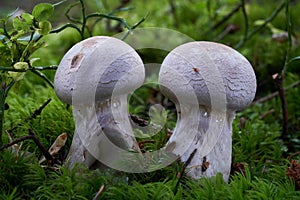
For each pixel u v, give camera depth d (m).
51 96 0.53
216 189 0.39
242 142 0.49
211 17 0.82
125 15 0.83
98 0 0.78
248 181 0.40
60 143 0.42
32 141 0.44
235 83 0.38
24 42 0.41
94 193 0.38
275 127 0.56
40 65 0.65
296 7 0.93
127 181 0.39
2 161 0.39
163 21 0.90
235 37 0.80
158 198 0.37
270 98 0.61
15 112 0.51
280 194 0.39
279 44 0.73
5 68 0.39
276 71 0.70
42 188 0.39
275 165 0.46
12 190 0.39
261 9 0.93
